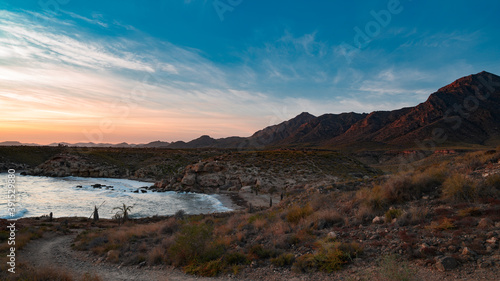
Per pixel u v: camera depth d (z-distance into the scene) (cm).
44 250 1387
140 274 872
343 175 6588
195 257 920
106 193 6619
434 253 648
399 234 798
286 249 910
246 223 1481
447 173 1234
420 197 1102
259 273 759
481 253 600
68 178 9850
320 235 977
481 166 1218
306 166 7062
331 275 671
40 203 5034
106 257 1127
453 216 825
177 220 2153
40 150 13712
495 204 818
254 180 6481
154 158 12112
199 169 7262
